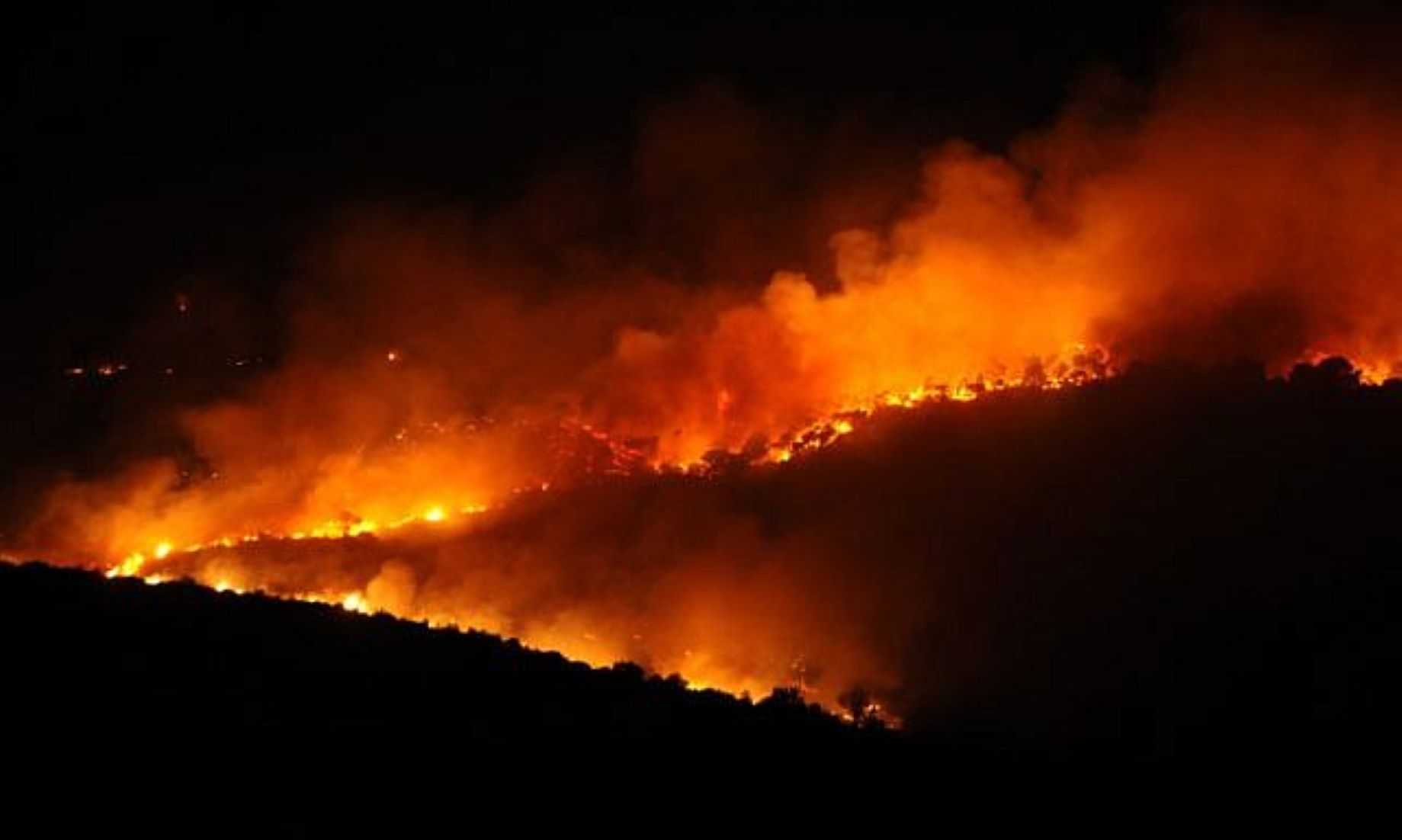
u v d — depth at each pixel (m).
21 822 24.20
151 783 26.86
